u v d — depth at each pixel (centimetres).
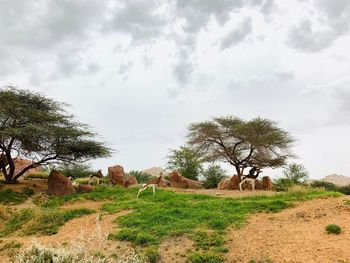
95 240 1472
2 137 2938
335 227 1484
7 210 2178
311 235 1482
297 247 1367
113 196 2731
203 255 1330
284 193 2414
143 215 1864
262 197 2342
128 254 1329
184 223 1683
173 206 2033
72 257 1045
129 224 1747
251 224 1677
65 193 2811
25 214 2072
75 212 2131
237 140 3803
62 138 3130
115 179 3403
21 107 2950
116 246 1461
